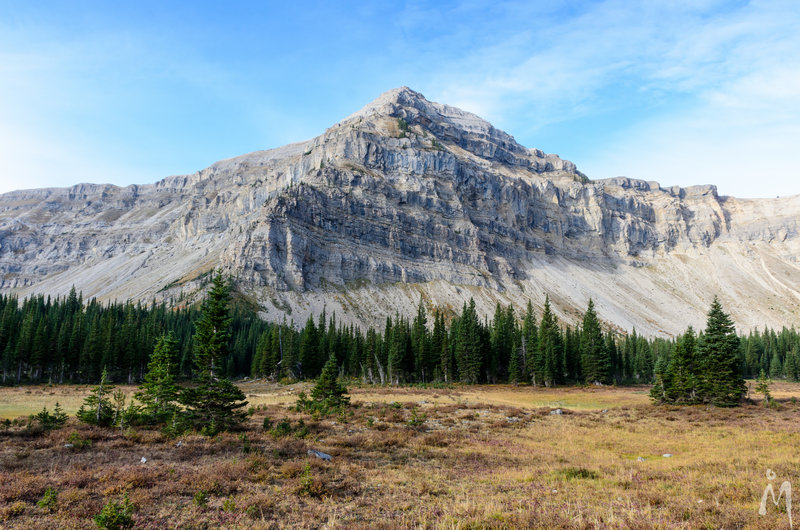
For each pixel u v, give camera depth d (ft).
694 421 134.51
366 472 66.59
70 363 318.04
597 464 75.92
